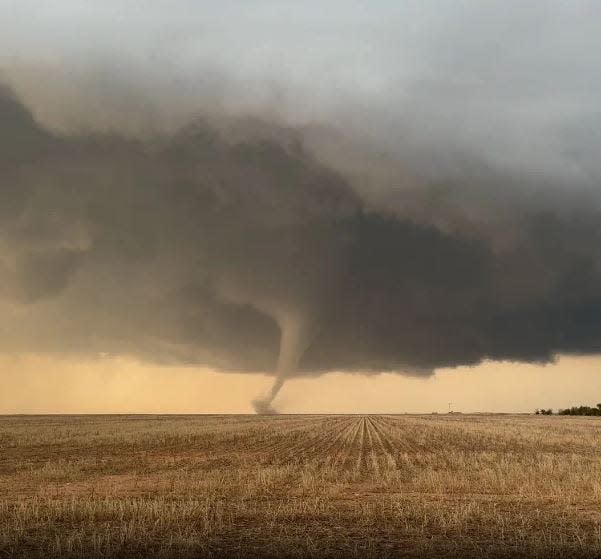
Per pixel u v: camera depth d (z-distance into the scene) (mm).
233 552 12656
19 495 20766
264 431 66125
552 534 14070
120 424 85875
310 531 14555
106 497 19578
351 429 72625
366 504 18047
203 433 60688
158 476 26000
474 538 13773
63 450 41000
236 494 20547
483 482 22938
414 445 45406
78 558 12172
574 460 30781
